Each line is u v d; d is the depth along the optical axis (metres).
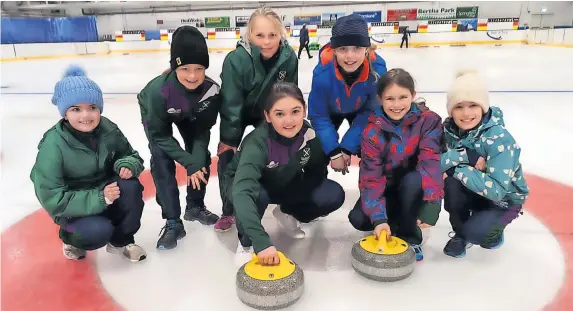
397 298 1.58
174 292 1.65
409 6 19.80
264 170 1.79
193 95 1.93
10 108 5.86
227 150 2.12
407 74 1.69
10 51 14.16
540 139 3.70
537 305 1.52
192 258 1.91
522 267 1.77
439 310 1.51
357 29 1.88
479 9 19.61
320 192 1.95
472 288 1.63
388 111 1.73
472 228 1.80
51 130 1.77
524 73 8.16
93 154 1.79
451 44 16.88
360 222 1.93
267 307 1.51
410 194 1.77
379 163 1.81
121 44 17.33
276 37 1.99
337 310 1.51
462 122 1.75
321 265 1.83
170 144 1.98
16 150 3.78
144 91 2.03
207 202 2.56
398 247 1.70
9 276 1.78
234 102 2.04
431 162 1.75
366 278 1.71
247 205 1.62
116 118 4.95
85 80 1.70
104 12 21.34
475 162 1.78
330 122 2.17
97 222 1.75
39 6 19.62
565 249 1.91
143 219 2.34
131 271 1.81
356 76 2.05
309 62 11.84
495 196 1.72
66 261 1.90
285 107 1.58
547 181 2.71
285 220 2.07
